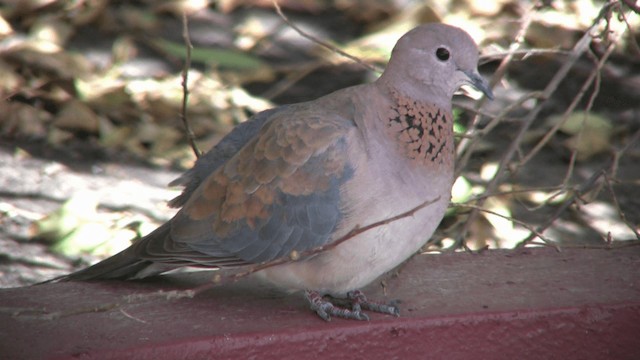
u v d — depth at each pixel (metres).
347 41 13.93
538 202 10.56
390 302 5.97
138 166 10.89
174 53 12.37
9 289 6.11
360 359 5.66
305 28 14.30
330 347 5.59
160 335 5.40
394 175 5.61
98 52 13.12
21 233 9.28
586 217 10.28
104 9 13.91
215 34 13.94
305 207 5.64
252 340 5.43
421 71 5.80
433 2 14.13
